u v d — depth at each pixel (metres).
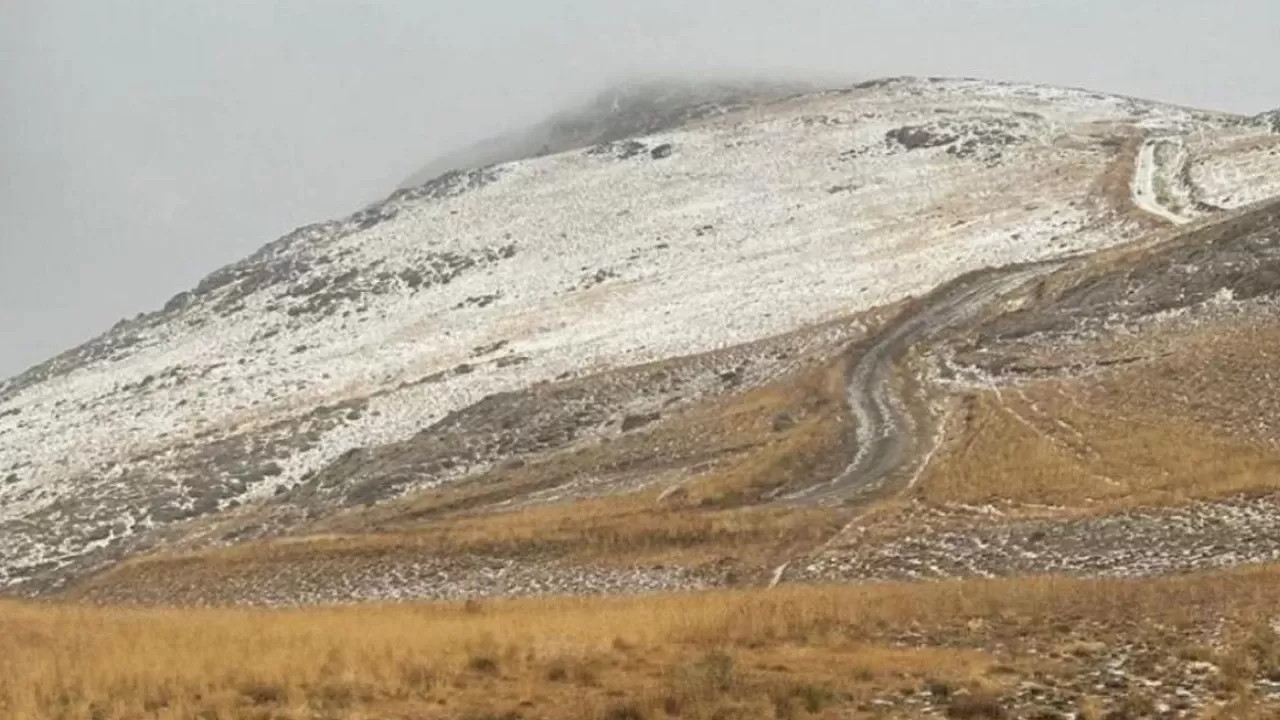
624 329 94.56
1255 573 24.94
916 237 102.88
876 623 20.45
